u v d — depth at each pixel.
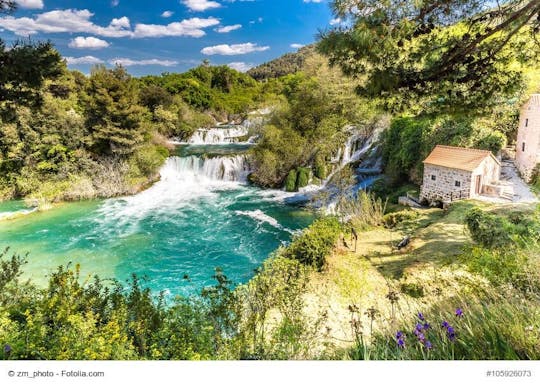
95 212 22.17
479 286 6.30
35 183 24.86
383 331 4.69
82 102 28.75
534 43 5.88
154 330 4.89
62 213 21.92
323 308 9.48
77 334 4.18
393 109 6.57
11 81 7.12
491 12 5.37
